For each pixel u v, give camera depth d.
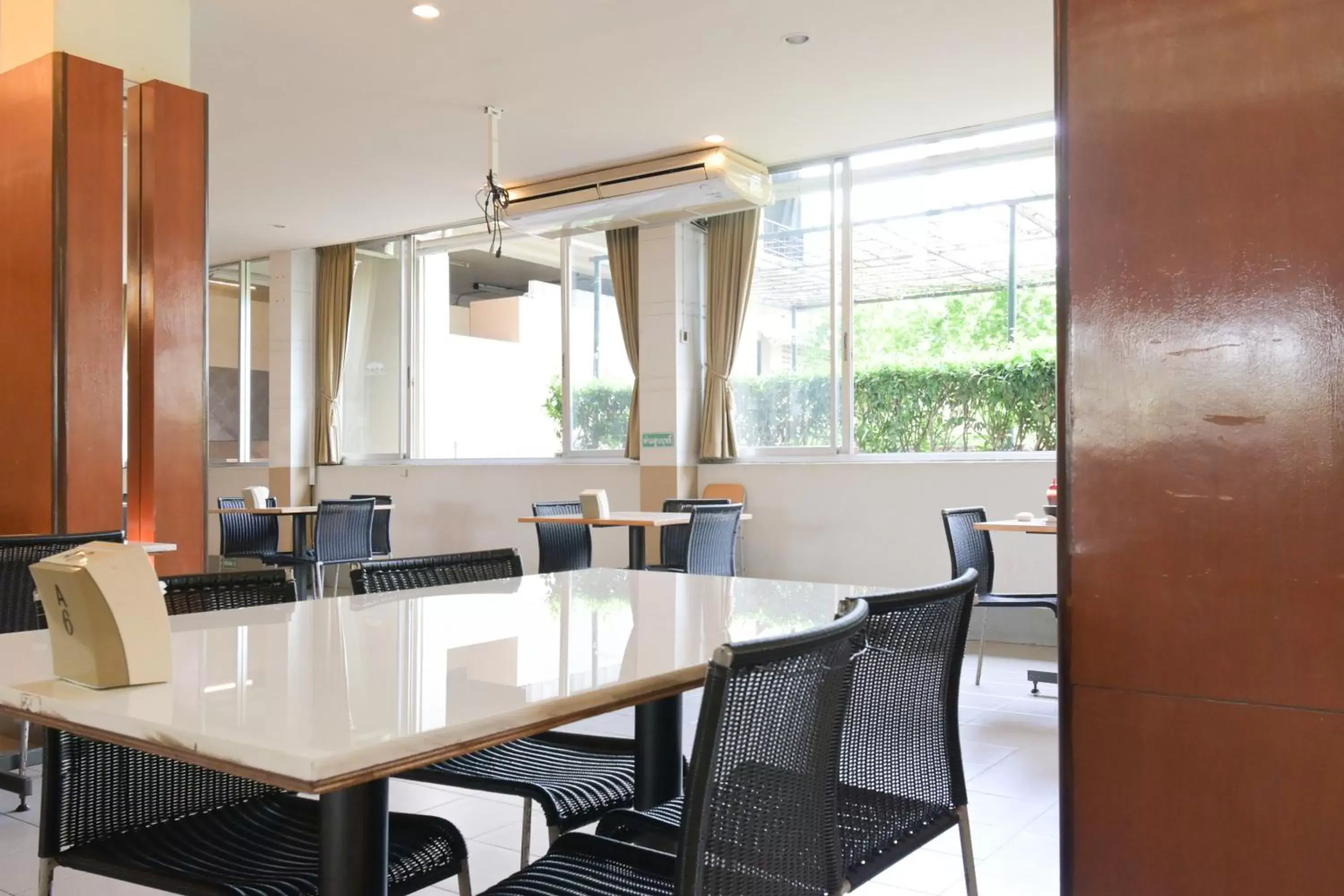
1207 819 1.64
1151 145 1.70
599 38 5.38
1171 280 1.68
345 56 5.60
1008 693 5.17
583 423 9.05
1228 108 1.64
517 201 7.98
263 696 1.23
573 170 7.68
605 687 1.28
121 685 1.29
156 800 1.79
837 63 5.73
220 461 11.29
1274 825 1.59
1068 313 1.77
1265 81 1.61
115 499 4.58
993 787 3.62
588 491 6.09
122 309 4.63
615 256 8.59
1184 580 1.66
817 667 1.29
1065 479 1.77
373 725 1.09
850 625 1.32
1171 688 1.67
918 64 5.75
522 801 3.50
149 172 4.79
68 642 1.32
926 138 7.10
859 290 7.60
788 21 5.19
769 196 7.62
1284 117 1.60
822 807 1.38
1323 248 1.57
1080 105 1.76
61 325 4.43
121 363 4.62
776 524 7.73
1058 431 1.79
